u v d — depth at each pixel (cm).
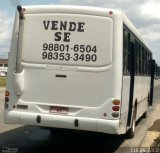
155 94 4941
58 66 1060
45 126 1057
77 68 1050
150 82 2152
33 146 1167
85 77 1047
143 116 2067
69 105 1052
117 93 1035
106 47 1038
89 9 1045
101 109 1038
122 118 1094
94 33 1043
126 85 1146
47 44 1067
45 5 1073
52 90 1062
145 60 1752
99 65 1041
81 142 1274
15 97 1080
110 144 1263
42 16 1070
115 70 1036
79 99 1048
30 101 1073
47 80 1065
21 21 1074
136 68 1405
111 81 1037
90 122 1032
